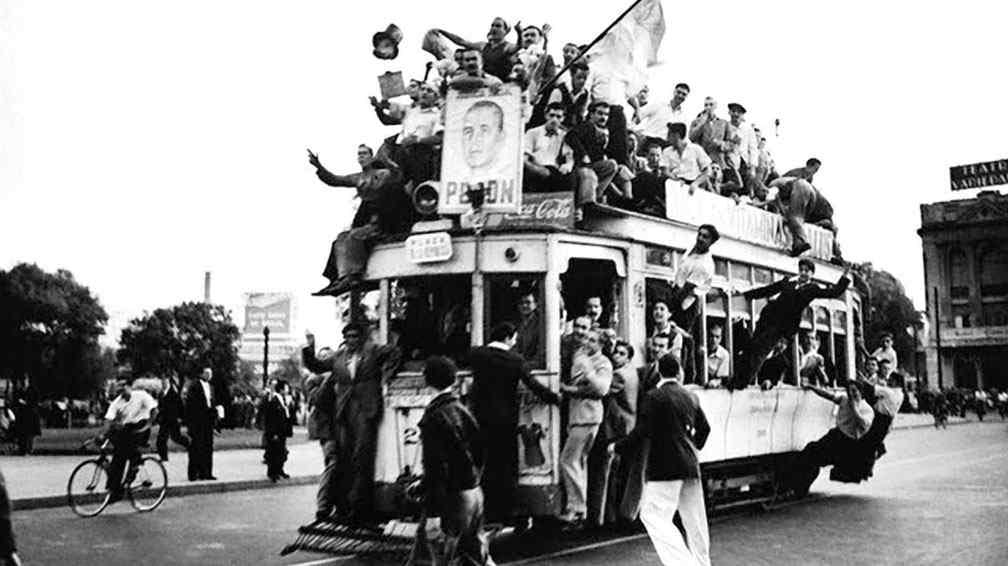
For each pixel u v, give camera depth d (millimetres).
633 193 12531
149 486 15312
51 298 66000
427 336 11023
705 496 12852
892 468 21500
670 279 12328
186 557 10430
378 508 10391
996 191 95438
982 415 60688
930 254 95438
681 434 8445
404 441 10359
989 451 27609
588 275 11828
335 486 10852
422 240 10594
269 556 10453
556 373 10320
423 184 10859
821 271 16359
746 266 14195
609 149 12680
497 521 9789
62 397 67250
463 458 7066
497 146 10641
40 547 11195
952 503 14609
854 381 14914
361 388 10578
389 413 10484
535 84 12656
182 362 73188
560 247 10547
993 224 92188
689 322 12078
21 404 26188
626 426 10984
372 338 10867
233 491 18266
